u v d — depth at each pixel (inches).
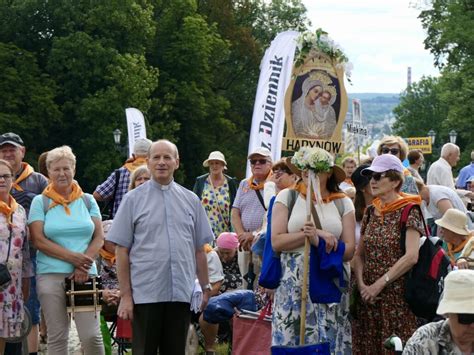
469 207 778.2
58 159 462.3
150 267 407.8
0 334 442.6
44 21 2647.6
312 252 412.2
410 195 426.6
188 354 523.2
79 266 455.2
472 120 2529.5
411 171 652.1
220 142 2819.9
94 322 458.0
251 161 613.3
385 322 422.0
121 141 2508.6
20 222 452.4
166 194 416.5
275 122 772.6
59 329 457.4
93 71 2522.1
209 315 519.8
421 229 418.6
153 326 410.6
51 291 454.6
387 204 423.8
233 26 3019.2
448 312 280.7
